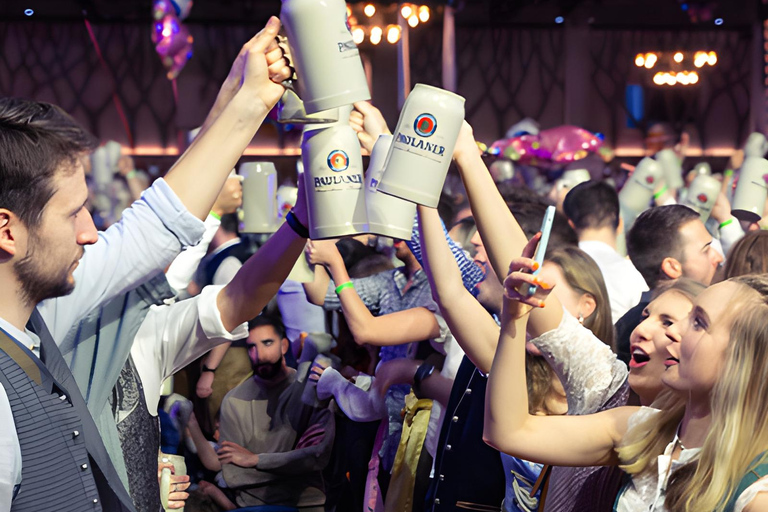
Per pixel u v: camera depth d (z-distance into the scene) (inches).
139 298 47.2
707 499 41.3
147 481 50.3
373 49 507.5
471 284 87.7
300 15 42.2
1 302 38.2
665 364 47.3
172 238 42.7
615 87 548.1
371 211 49.3
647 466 47.0
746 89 546.9
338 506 102.4
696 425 45.6
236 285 54.1
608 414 50.0
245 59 42.8
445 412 79.0
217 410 117.9
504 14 533.3
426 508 72.9
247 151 483.8
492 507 68.2
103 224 262.7
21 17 507.8
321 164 46.2
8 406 36.0
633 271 113.0
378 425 96.7
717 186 135.8
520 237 54.0
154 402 53.4
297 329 128.4
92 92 520.7
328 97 42.9
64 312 43.2
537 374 62.7
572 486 54.1
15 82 515.5
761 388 41.3
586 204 121.3
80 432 38.9
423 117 45.4
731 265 82.4
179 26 441.1
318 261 90.0
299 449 102.0
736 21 540.1
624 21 542.6
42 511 36.9
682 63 542.9
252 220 104.4
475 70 543.2
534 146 347.6
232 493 103.7
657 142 453.7
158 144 525.7
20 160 36.5
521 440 48.2
